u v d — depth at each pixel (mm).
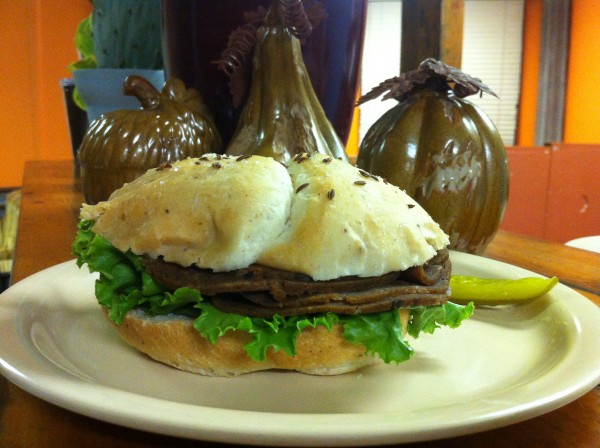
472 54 1803
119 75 559
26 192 544
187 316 197
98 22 586
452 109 339
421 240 203
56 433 150
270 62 341
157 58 582
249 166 202
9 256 672
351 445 130
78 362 193
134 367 195
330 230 189
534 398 147
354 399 181
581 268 342
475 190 335
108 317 208
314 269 185
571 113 1514
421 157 335
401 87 349
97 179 382
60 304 237
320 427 131
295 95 339
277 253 187
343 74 415
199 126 389
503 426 144
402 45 506
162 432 133
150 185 206
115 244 203
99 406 138
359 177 213
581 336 201
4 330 188
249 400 179
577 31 1473
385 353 189
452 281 259
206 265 187
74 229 395
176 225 192
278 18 341
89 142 385
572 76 1499
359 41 420
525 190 667
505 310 256
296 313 186
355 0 404
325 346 192
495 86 1812
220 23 380
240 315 188
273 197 193
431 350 217
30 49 1249
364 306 190
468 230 343
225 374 193
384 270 194
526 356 210
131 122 377
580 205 686
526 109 1794
